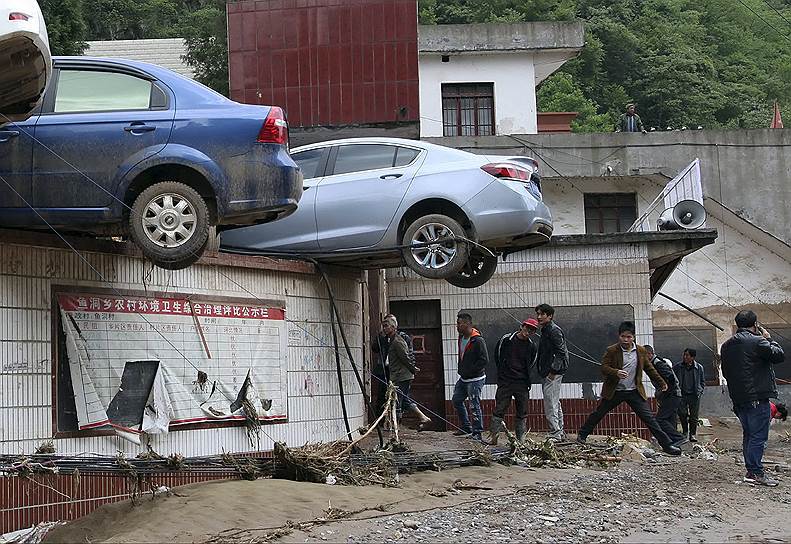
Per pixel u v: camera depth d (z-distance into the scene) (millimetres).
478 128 29484
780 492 11141
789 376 27047
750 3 59750
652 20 53031
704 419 22906
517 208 12359
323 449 10859
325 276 12625
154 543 7824
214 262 11086
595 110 46438
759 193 27203
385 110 20719
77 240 9641
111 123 9664
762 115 48406
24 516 8742
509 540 8070
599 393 17234
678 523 9016
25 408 9023
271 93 20859
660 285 20828
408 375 14461
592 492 10664
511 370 13789
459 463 12039
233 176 9773
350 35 20922
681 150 27141
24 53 8305
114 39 48000
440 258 12516
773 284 27438
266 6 21031
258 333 11641
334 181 12938
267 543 7785
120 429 9836
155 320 10352
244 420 11242
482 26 29312
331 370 13000
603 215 27562
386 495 9867
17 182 9539
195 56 35344
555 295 17484
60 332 9461
